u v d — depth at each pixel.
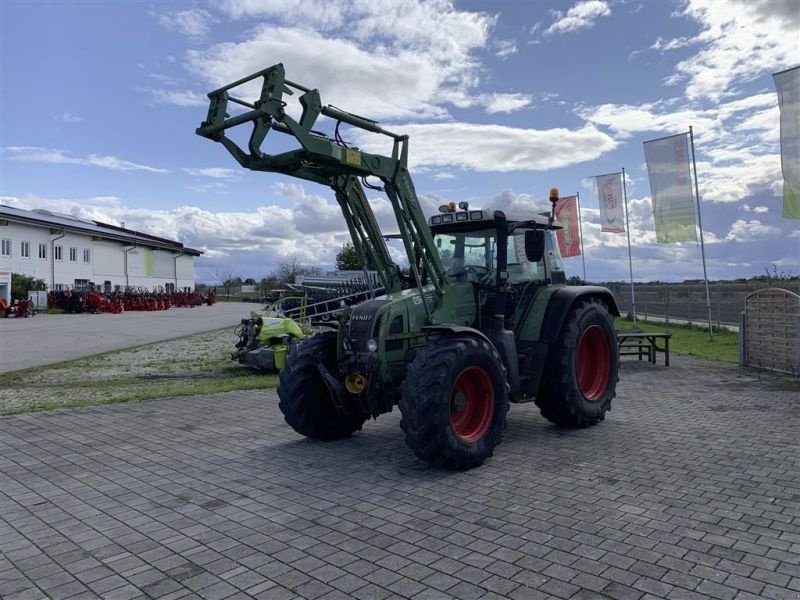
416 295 6.14
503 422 5.65
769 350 11.04
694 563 3.48
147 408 8.52
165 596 3.26
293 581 3.39
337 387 6.07
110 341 19.30
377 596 3.20
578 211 22.16
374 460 5.80
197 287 77.38
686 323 21.27
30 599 3.26
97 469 5.67
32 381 11.37
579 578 3.33
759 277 22.58
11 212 43.22
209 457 6.02
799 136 11.59
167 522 4.33
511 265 6.87
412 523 4.18
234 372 12.41
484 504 4.50
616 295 30.08
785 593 3.14
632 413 7.64
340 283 21.33
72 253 47.88
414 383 5.20
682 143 17.05
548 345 6.71
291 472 5.45
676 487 4.79
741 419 7.18
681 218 17.23
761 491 4.67
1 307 32.66
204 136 5.52
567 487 4.84
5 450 6.38
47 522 4.38
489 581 3.32
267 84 5.04
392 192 5.97
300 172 5.68
